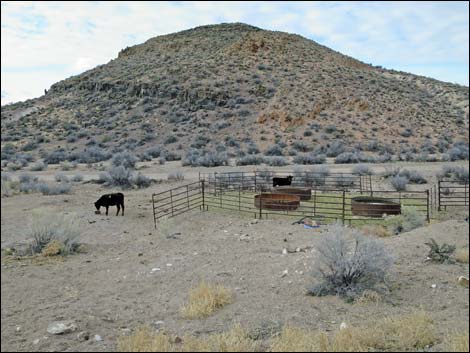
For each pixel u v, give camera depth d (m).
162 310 8.04
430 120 63.81
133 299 8.66
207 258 11.64
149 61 90.12
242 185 25.06
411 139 57.00
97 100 77.00
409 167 36.19
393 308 8.02
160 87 73.19
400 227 15.05
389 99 68.94
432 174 31.42
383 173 30.89
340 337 6.23
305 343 6.07
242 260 11.38
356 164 38.97
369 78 79.50
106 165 42.31
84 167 41.59
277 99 65.19
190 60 84.25
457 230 13.33
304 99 65.19
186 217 17.30
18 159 46.97
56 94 86.88
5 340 6.62
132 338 6.40
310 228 15.23
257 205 19.00
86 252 12.36
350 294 8.48
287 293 8.91
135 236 14.42
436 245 10.83
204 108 66.00
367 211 17.36
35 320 7.42
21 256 11.76
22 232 14.45
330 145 52.06
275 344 6.12
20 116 75.69
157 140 58.34
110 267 10.89
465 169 30.81
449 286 8.98
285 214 17.31
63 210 18.66
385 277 9.23
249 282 9.65
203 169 36.75
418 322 6.84
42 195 23.64
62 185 25.16
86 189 26.20
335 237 9.36
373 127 58.91
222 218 17.11
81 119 69.62
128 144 56.28
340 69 81.44
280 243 13.16
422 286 9.07
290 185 25.22
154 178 30.56
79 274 10.28
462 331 6.62
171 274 10.28
